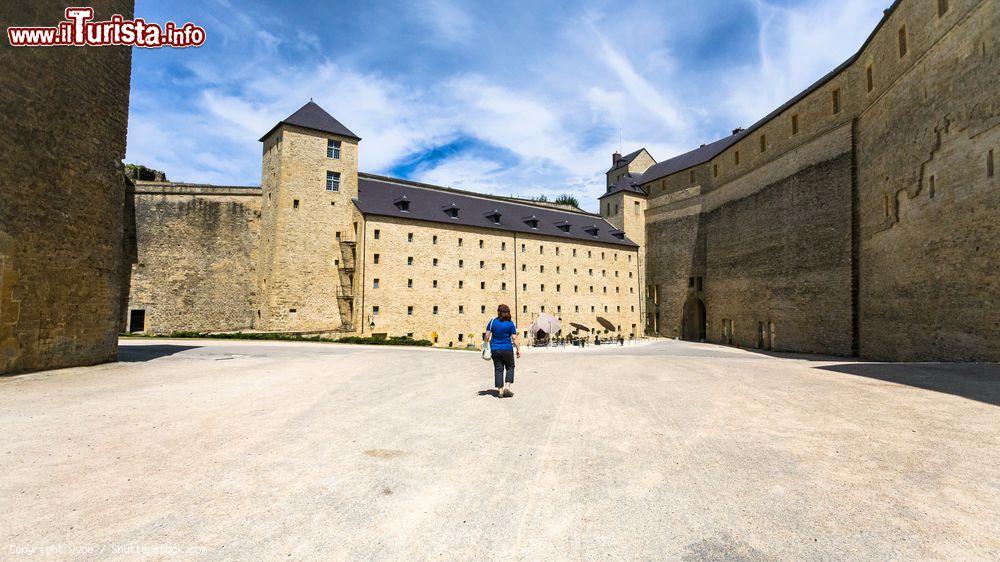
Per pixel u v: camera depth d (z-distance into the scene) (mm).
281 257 35344
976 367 11602
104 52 13945
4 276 10742
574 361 17781
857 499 3934
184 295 35469
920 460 4824
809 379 10852
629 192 57812
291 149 36406
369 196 40469
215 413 7289
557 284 49219
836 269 26125
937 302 16312
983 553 3064
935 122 16516
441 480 4473
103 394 8820
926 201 17109
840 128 26203
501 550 3197
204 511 3789
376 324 37125
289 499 4031
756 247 36094
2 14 10547
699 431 6184
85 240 13266
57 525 3533
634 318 55375
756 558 3047
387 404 8094
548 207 57531
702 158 49781
